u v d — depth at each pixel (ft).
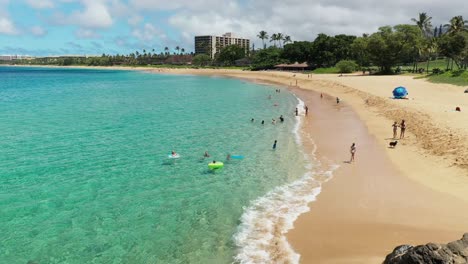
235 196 66.28
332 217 56.24
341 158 87.97
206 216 58.29
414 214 55.93
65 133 118.32
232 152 96.32
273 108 176.55
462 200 59.77
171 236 52.06
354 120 135.74
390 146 94.79
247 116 153.28
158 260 46.06
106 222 56.34
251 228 53.78
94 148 99.45
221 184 72.64
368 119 135.74
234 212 59.47
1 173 77.87
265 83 356.18
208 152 96.27
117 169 81.71
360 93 205.46
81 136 114.11
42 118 147.43
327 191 67.10
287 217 56.95
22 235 52.08
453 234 49.26
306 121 139.23
